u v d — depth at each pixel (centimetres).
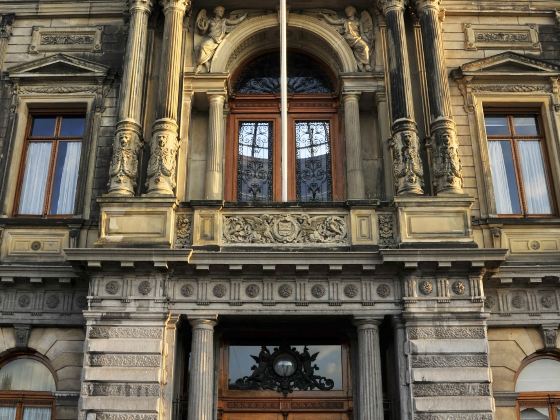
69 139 1884
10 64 1928
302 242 1600
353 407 1598
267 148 1892
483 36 1948
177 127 1738
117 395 1448
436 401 1429
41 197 1830
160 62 1823
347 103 1827
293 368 1659
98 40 1947
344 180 1819
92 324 1502
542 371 1627
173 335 1517
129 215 1597
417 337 1484
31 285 1653
